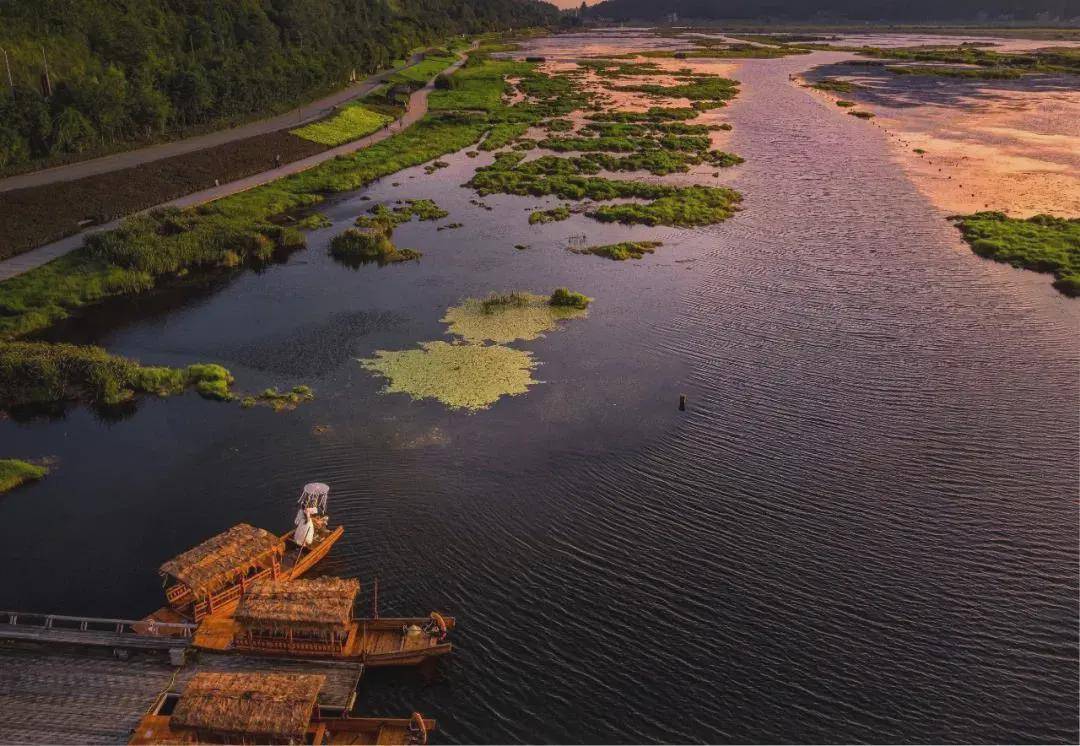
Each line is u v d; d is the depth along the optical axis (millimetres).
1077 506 45094
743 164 125000
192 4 158375
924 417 54000
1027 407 55125
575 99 181375
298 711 30234
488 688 34000
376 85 186750
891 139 142500
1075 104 176375
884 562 40906
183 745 29422
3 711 31641
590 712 32875
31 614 35750
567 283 77500
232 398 56250
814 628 36875
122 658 34656
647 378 59312
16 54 114625
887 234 91250
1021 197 104875
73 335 65938
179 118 128250
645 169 122000
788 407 55312
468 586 39406
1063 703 33188
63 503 45562
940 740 31625
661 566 40656
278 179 110875
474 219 98438
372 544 42094
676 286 76688
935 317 69438
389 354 62688
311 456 49500
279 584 36188
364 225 93812
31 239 81375
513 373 59719
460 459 49219
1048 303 72188
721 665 34969
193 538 42688
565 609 38000
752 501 45594
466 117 156250
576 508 45000
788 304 72312
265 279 79125
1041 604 38281
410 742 30875
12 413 55094
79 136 106500
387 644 35250
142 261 77812
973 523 43719
